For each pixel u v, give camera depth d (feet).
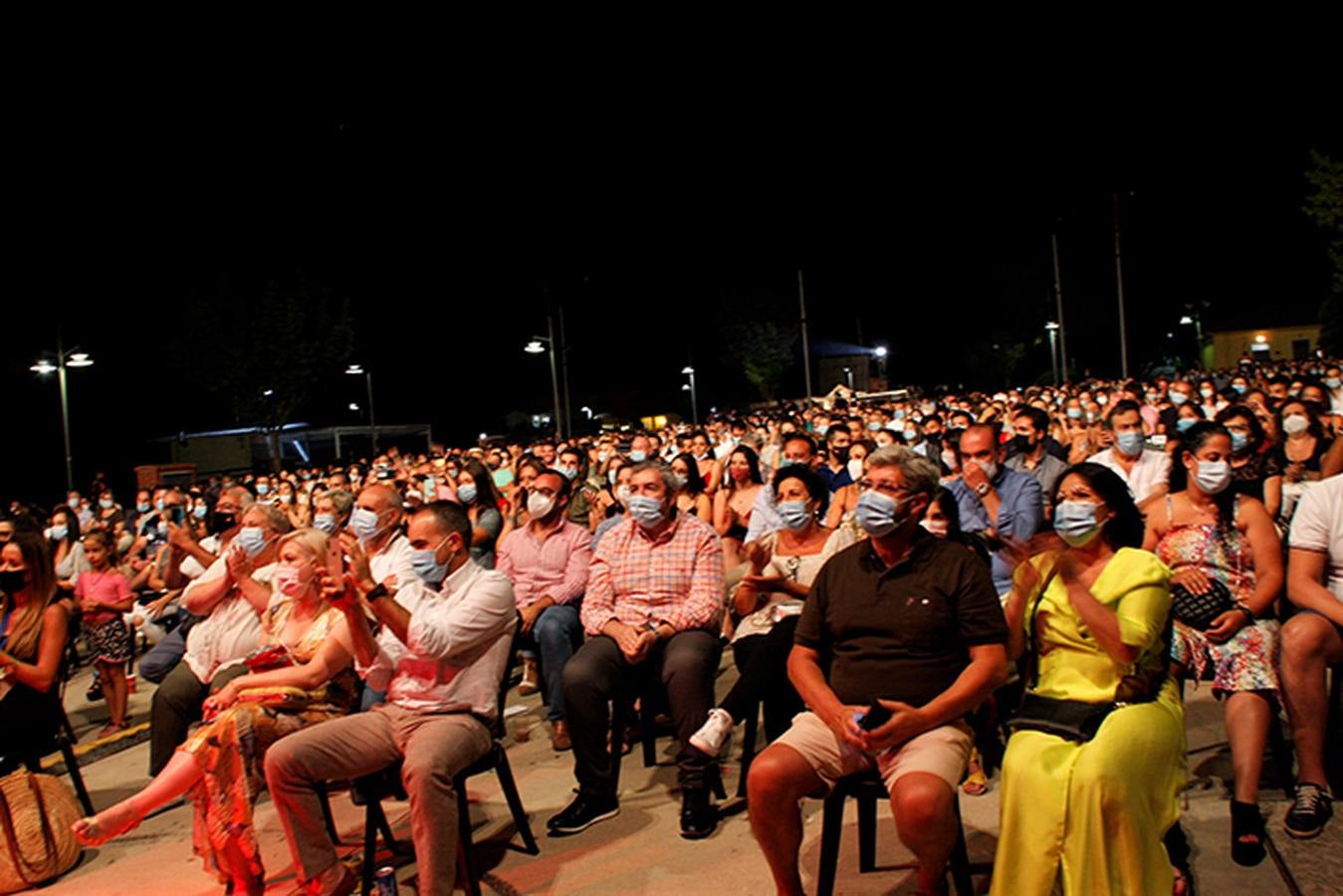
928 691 12.45
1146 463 23.44
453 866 13.97
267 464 119.34
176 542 22.90
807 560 17.87
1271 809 14.62
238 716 15.24
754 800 12.26
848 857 14.65
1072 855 11.13
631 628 17.44
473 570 15.44
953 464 27.81
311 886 14.38
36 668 17.19
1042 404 56.75
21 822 16.58
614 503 31.91
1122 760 11.21
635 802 17.46
